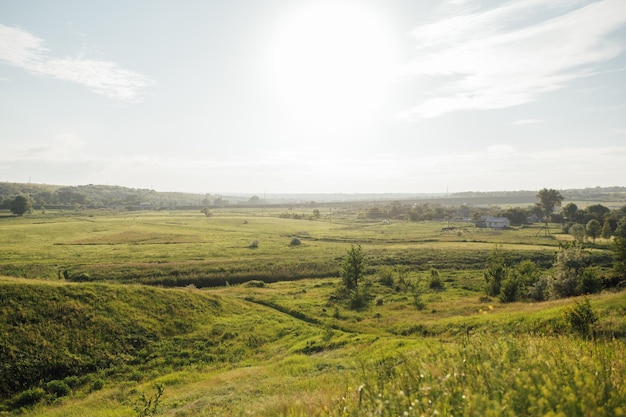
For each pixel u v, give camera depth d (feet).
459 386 19.11
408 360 29.30
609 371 21.06
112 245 341.21
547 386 17.02
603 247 342.44
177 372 106.22
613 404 16.76
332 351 107.55
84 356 108.58
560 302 122.62
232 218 643.04
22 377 96.53
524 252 313.53
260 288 217.77
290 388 61.31
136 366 109.91
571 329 73.20
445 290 213.25
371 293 205.16
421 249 340.80
